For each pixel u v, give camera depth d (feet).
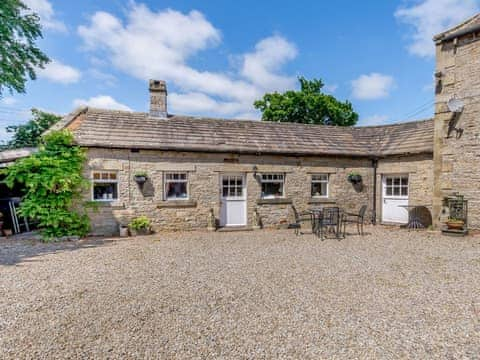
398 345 9.04
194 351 8.72
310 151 36.17
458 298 12.85
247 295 13.38
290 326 10.33
